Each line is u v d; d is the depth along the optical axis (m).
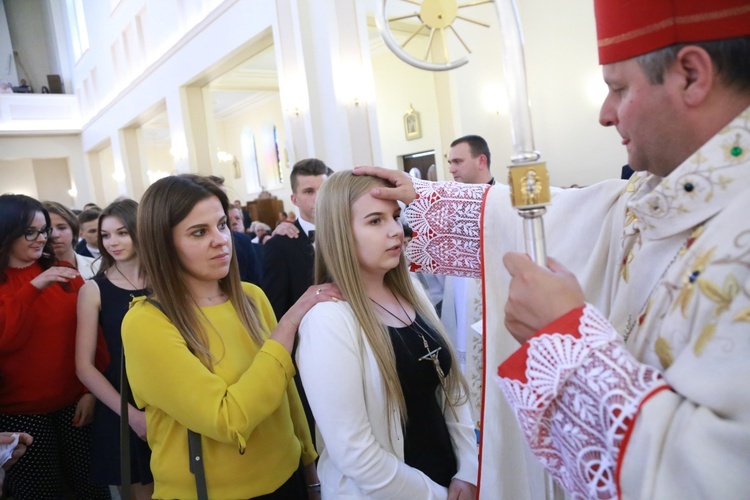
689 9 0.55
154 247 1.16
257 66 10.00
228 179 14.47
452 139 6.63
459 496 1.13
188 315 1.16
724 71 0.55
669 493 0.47
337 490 1.06
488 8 7.05
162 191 1.16
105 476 1.79
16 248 1.95
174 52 8.33
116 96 11.20
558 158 7.10
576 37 6.70
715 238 0.55
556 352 0.57
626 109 0.61
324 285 1.12
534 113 7.24
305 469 1.43
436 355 1.14
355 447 0.97
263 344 1.24
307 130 5.69
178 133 8.64
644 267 0.68
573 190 0.95
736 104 0.56
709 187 0.57
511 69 0.58
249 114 13.35
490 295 1.01
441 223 1.10
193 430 1.07
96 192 14.37
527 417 0.59
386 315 1.15
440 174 7.91
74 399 1.99
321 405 0.99
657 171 0.65
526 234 0.62
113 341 1.80
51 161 15.30
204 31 7.42
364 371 1.03
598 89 6.58
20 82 15.09
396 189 1.09
